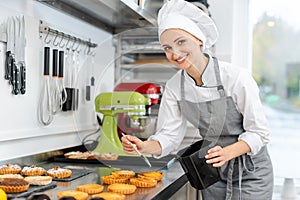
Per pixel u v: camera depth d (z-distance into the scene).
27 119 1.80
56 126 2.02
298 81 3.09
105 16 2.27
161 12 1.76
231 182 1.80
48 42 1.94
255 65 3.02
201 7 2.31
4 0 1.63
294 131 3.03
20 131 1.74
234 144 1.72
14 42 1.68
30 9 1.81
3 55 1.64
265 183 1.84
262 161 1.86
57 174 1.53
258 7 2.98
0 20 1.60
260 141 1.74
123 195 1.27
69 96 2.03
